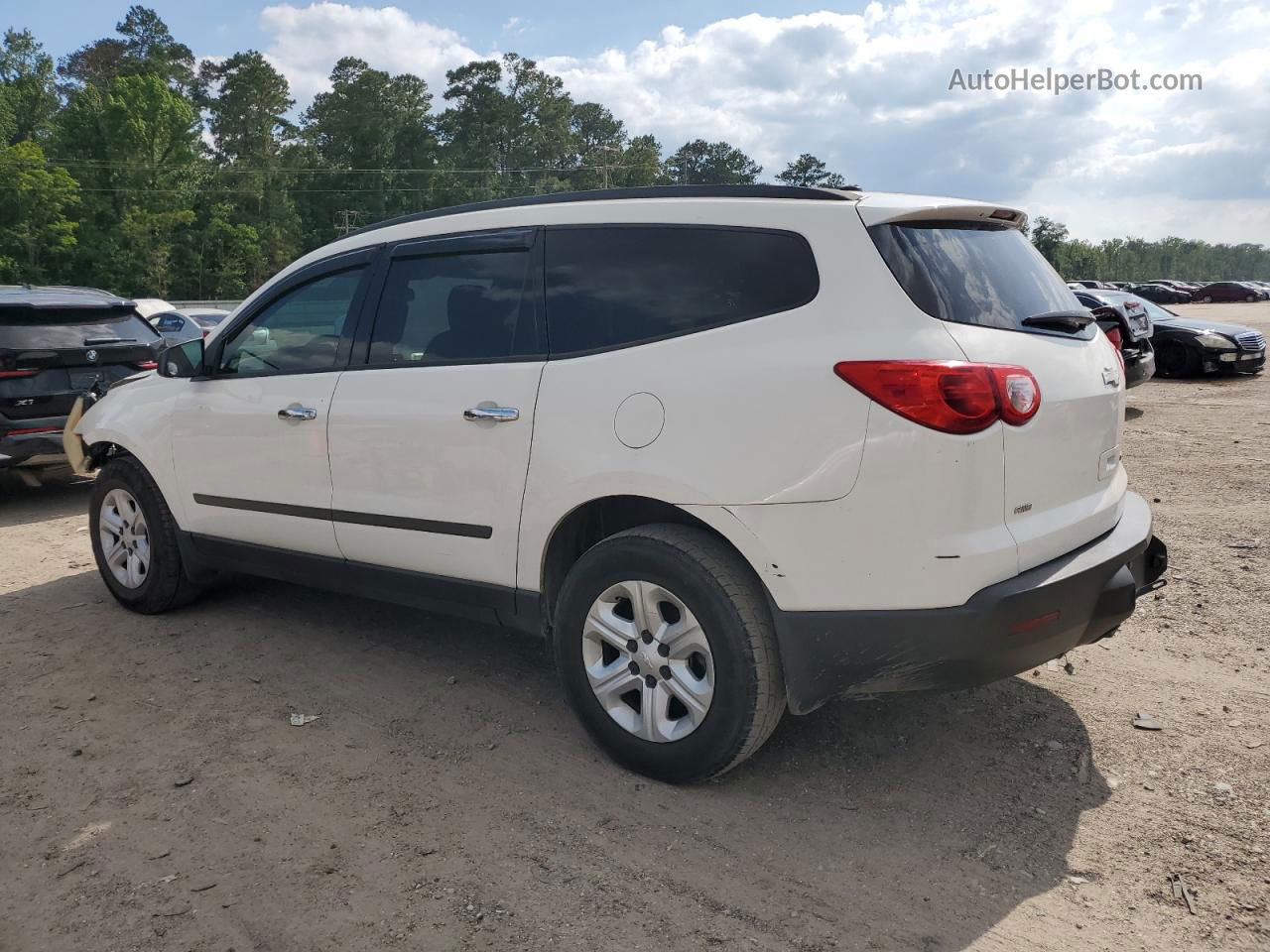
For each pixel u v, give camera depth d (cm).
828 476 277
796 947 242
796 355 285
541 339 343
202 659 435
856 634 281
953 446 267
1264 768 326
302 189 11481
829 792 316
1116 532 323
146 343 816
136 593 493
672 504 301
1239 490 722
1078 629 296
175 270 8894
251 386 430
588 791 318
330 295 415
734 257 309
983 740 351
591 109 14925
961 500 269
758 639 294
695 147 14762
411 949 242
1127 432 1013
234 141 11456
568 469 322
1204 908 255
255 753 346
